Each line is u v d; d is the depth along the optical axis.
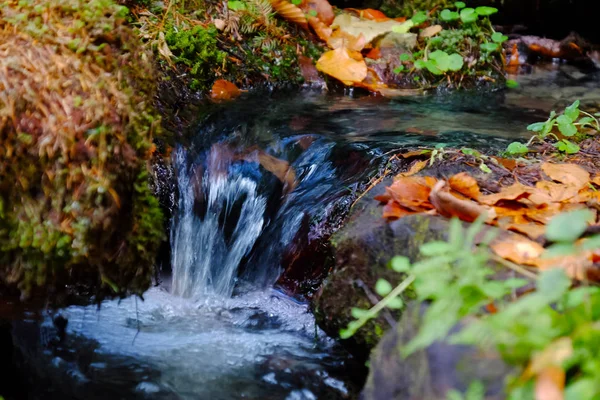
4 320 2.60
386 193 2.41
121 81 2.29
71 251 2.22
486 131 3.43
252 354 2.60
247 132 3.40
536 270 1.85
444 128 3.48
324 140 3.19
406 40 4.77
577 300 1.39
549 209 2.31
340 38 4.68
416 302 1.81
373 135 3.30
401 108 3.96
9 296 2.45
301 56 4.50
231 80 4.17
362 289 2.24
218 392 2.41
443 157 2.83
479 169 2.70
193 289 3.00
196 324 2.80
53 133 2.14
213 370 2.51
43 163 2.16
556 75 5.02
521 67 5.26
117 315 2.82
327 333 2.43
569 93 4.45
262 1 4.52
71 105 2.18
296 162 3.14
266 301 2.86
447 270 1.64
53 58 2.22
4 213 2.21
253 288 2.93
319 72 4.44
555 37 5.72
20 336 2.64
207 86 4.02
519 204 2.34
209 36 4.09
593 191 2.53
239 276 2.99
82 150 2.17
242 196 3.10
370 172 2.81
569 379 1.33
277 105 3.89
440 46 4.74
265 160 3.19
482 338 1.40
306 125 3.50
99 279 2.40
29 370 2.53
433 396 1.50
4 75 2.16
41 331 2.68
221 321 2.81
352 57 4.46
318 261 2.76
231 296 2.94
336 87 4.39
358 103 4.05
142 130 2.32
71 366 2.55
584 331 1.32
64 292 2.43
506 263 1.84
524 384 1.32
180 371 2.51
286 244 2.87
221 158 3.23
